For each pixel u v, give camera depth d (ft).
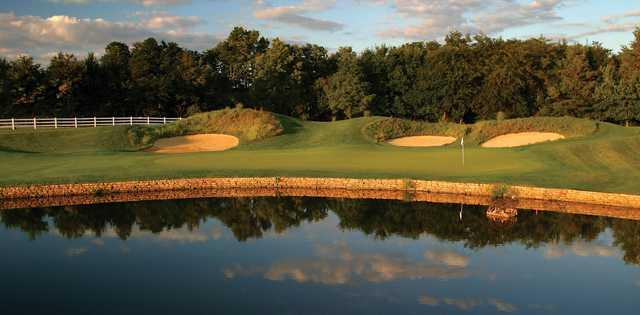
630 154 121.90
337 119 308.81
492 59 273.75
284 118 198.49
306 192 102.47
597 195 89.35
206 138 175.52
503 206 84.53
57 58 247.70
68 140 158.40
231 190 103.81
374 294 49.14
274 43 301.43
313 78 324.39
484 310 45.78
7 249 63.52
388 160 128.36
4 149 145.79
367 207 89.56
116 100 272.72
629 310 46.09
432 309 45.78
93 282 51.80
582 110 251.80
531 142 166.20
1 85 228.84
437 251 63.77
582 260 60.34
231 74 326.03
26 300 46.93
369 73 296.30
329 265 57.88
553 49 280.72
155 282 51.80
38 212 84.17
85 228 74.33
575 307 46.80
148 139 164.35
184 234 71.00
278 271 55.42
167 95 270.67
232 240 68.13
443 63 277.23
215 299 47.44
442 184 100.48
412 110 293.23
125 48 329.72
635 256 61.67
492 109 268.21
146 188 101.60
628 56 268.21
